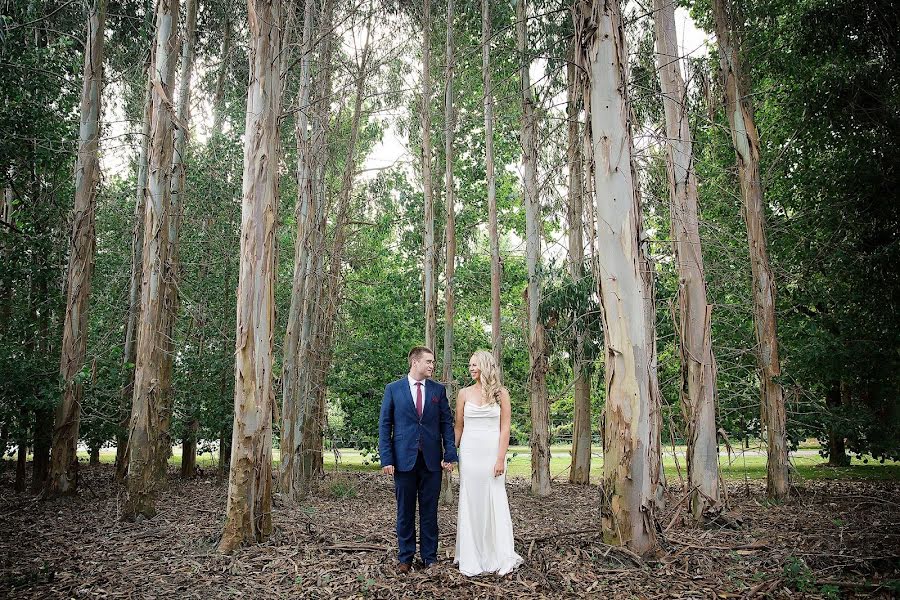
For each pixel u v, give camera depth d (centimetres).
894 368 1005
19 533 692
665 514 689
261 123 630
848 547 535
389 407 512
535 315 1240
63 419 980
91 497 997
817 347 1013
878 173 992
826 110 1044
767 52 1123
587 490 1243
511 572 479
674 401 1250
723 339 1212
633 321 527
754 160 1045
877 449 1027
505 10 1242
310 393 1179
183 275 1228
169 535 662
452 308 1171
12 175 1010
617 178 542
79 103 1117
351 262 1370
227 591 450
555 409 1814
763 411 1024
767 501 949
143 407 779
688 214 802
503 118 1380
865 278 1020
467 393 525
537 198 1265
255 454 604
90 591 450
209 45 1366
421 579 469
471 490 496
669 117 810
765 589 428
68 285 1010
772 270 1051
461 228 1689
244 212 625
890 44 970
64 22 1218
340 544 584
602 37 555
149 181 795
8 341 1014
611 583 448
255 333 615
